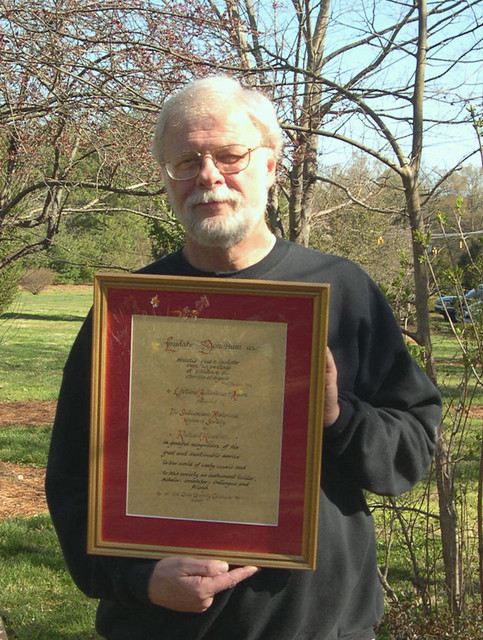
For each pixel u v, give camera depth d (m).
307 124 4.68
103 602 2.14
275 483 1.80
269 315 1.78
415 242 3.61
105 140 5.57
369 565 2.08
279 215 5.28
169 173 1.98
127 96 4.62
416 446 2.01
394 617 3.48
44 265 8.27
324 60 4.83
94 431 1.83
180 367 1.81
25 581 5.24
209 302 1.79
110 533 1.84
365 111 3.78
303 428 1.78
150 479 1.83
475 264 3.54
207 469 1.81
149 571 1.83
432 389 2.11
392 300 3.61
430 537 4.80
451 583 3.65
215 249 2.00
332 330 2.02
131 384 1.82
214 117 1.94
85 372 2.05
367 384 2.05
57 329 24.72
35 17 4.82
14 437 9.32
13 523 6.30
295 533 1.80
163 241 6.15
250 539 1.81
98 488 1.84
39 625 4.57
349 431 1.88
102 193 6.93
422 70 3.77
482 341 3.53
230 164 1.94
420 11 3.78
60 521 2.03
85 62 4.91
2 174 6.48
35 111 5.41
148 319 1.81
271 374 1.79
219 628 1.91
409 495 4.98
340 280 2.07
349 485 2.02
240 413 1.80
